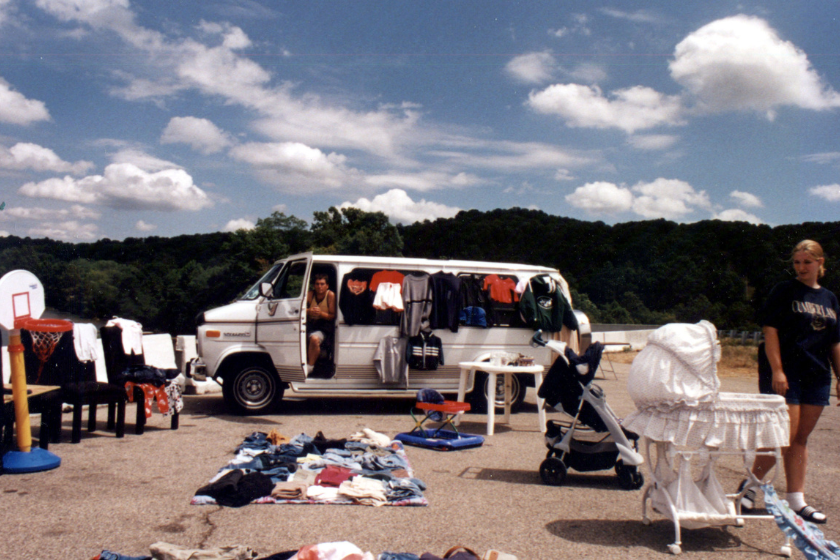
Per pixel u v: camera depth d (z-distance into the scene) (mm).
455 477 5531
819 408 4363
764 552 3834
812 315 4355
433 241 65812
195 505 4488
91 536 3834
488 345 9508
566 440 5320
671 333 3990
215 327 8711
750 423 3945
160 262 54469
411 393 9281
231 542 3766
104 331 7594
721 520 3865
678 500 3941
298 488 4668
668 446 4027
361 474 5277
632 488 5242
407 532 4020
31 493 4762
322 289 8922
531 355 9672
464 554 3270
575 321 9906
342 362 8922
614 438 5109
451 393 10289
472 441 6887
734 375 18266
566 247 59438
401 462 5812
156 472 5445
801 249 4469
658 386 3957
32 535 3840
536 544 3871
